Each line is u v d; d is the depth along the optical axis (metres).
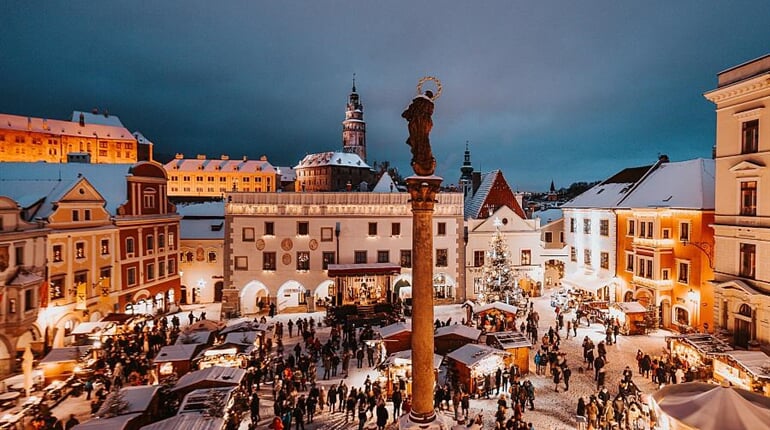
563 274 53.75
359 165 140.75
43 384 25.95
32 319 29.38
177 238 47.56
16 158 101.00
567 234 53.03
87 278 35.19
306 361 27.30
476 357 25.19
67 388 25.09
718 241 30.06
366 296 45.38
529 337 34.53
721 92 29.22
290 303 45.69
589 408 20.78
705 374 24.78
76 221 34.34
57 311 32.19
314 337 34.06
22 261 29.25
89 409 23.38
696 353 25.66
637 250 40.19
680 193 37.50
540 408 23.17
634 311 35.59
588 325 38.28
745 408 13.20
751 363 22.39
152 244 43.22
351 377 27.98
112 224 38.19
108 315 34.41
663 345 33.06
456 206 47.59
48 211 33.06
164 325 35.44
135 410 18.44
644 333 36.00
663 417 14.06
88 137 110.50
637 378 26.95
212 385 21.11
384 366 25.02
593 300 44.41
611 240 44.75
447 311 44.09
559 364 26.84
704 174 37.38
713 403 13.56
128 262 39.88
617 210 43.44
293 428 21.70
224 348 26.66
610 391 25.25
